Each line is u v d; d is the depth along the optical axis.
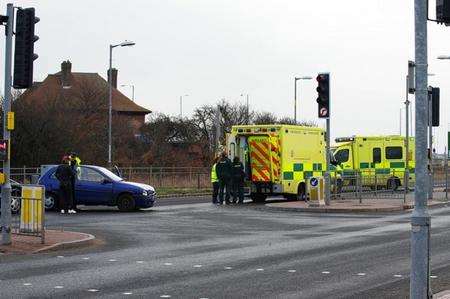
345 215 26.42
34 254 15.06
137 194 27.66
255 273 12.47
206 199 37.88
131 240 17.97
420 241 8.29
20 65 15.54
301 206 29.12
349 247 16.44
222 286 11.11
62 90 72.56
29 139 49.81
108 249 16.06
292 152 33.66
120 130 66.00
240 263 13.74
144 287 10.99
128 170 45.38
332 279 11.84
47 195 27.97
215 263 13.73
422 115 8.41
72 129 54.75
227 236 19.02
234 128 33.78
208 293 10.49
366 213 27.45
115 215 25.94
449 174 48.19
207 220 24.00
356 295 10.41
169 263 13.72
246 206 31.17
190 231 20.33
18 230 17.81
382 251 15.65
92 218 24.53
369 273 12.49
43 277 11.91
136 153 68.12
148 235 19.20
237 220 24.03
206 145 81.44
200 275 12.22
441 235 19.17
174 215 26.06
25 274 12.23
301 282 11.53
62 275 12.15
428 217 8.31
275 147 32.97
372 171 44.25
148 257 14.62
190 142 81.81
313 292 10.62
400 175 44.44
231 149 33.91
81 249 16.06
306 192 32.28
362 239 18.17
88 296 10.20
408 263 13.74
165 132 77.69
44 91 79.88
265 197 35.38
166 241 17.77
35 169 41.16
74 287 10.95
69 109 57.94
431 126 34.16
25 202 17.06
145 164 63.94
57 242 16.22
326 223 23.05
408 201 32.75
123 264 13.56
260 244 17.08
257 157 33.41
